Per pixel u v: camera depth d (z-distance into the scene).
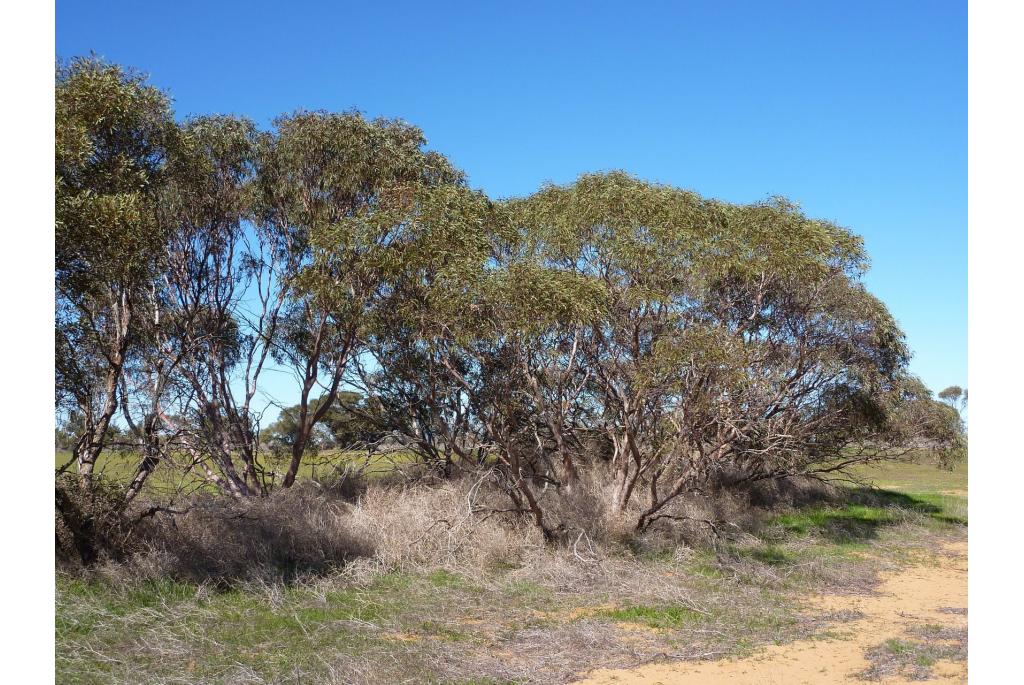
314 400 17.72
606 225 12.39
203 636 7.18
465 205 11.90
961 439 19.11
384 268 11.71
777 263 12.49
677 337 11.87
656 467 13.17
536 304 11.06
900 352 17.05
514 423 12.28
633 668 6.98
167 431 13.05
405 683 6.30
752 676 6.77
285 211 15.34
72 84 9.91
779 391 14.47
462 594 9.44
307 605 8.53
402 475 15.38
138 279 10.98
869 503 19.64
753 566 11.57
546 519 12.55
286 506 11.79
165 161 11.47
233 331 15.63
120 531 9.45
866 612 9.33
